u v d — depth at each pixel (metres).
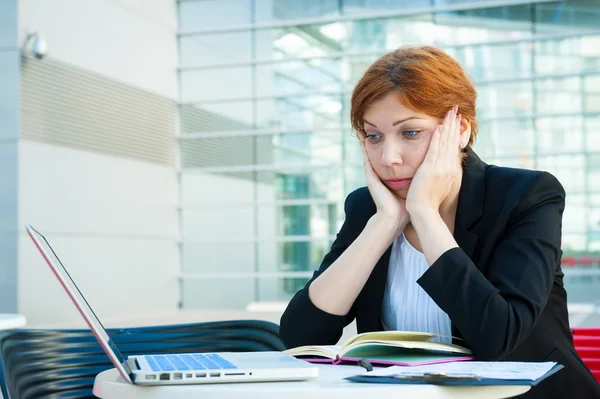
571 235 9.27
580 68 9.37
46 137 8.06
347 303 1.74
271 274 10.41
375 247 1.75
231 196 10.62
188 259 10.66
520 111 9.55
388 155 1.70
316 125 10.34
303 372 1.20
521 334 1.53
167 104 10.53
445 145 1.69
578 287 9.19
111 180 9.17
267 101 10.56
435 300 1.56
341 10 10.20
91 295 8.73
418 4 9.87
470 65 9.70
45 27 8.09
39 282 7.80
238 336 2.10
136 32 9.79
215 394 1.09
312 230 10.32
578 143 9.34
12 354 1.70
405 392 1.08
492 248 1.75
